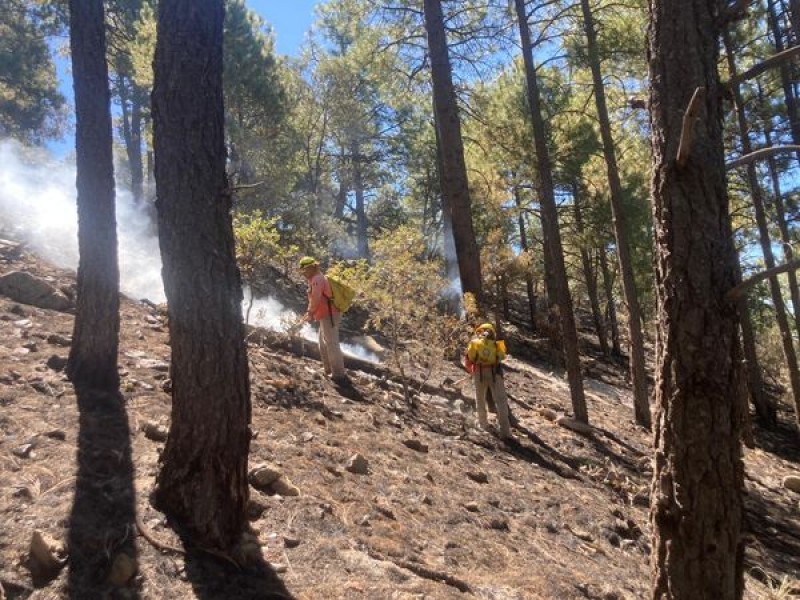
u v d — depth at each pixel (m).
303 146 21.94
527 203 21.14
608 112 14.32
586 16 11.12
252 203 15.01
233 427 3.56
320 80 23.55
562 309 10.25
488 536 4.90
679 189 3.31
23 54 26.48
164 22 3.57
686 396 3.22
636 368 11.84
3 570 2.90
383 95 16.28
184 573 3.20
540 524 5.52
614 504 6.84
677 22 3.41
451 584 3.92
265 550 3.62
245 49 16.64
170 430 3.63
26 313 6.26
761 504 9.83
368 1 13.93
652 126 3.48
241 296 3.68
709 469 3.18
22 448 3.87
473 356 7.85
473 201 16.69
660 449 3.34
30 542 3.07
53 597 2.86
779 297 14.89
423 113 22.38
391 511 4.66
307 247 15.43
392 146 25.67
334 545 3.90
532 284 25.12
